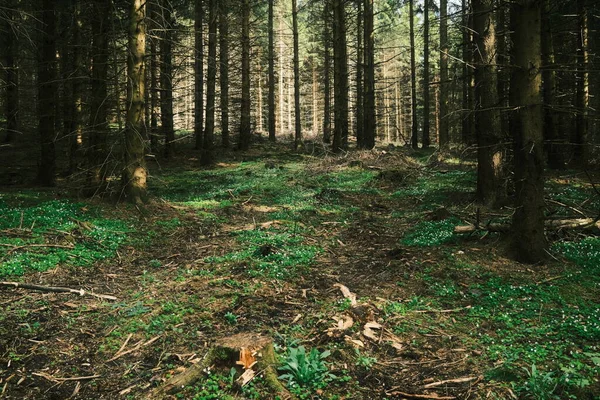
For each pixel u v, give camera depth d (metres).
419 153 30.16
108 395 4.85
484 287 7.22
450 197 14.65
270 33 37.12
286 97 69.00
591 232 9.40
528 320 6.02
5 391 4.82
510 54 9.42
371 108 29.56
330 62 43.53
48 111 18.42
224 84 29.81
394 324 6.24
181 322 6.47
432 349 5.56
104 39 14.73
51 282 7.93
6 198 14.24
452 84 28.08
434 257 8.70
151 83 24.30
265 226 12.29
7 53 20.20
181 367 5.29
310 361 5.04
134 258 9.70
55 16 17.78
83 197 14.38
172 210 13.70
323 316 6.48
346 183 19.17
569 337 5.48
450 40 30.03
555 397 4.31
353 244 10.66
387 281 7.86
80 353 5.69
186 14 27.94
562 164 18.94
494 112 12.55
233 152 32.03
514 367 4.94
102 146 14.74
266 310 6.85
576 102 19.86
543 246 8.10
